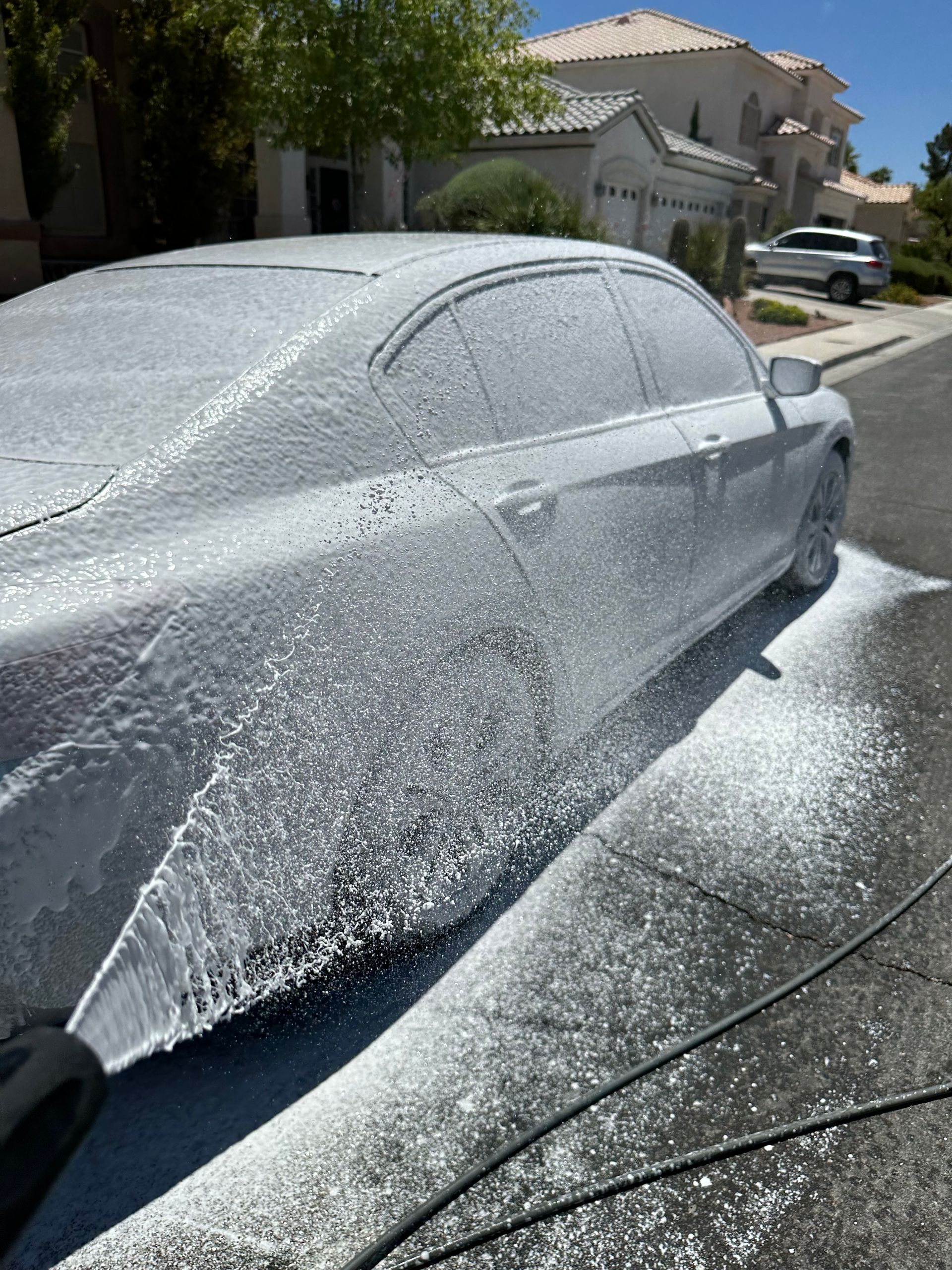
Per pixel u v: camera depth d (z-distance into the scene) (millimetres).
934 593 4867
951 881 2656
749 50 29734
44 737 1372
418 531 2018
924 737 3416
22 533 1507
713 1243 1665
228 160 12703
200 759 1559
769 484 3801
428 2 9930
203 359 2004
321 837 1823
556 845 2738
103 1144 1811
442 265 2418
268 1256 1615
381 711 1911
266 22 10141
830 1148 1850
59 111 10344
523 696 2436
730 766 3193
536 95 11016
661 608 3119
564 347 2730
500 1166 1791
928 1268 1632
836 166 40094
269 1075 1970
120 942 1482
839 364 14797
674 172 24609
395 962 2221
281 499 1817
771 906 2525
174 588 1562
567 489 2488
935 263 35250
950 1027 2156
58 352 2174
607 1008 2164
